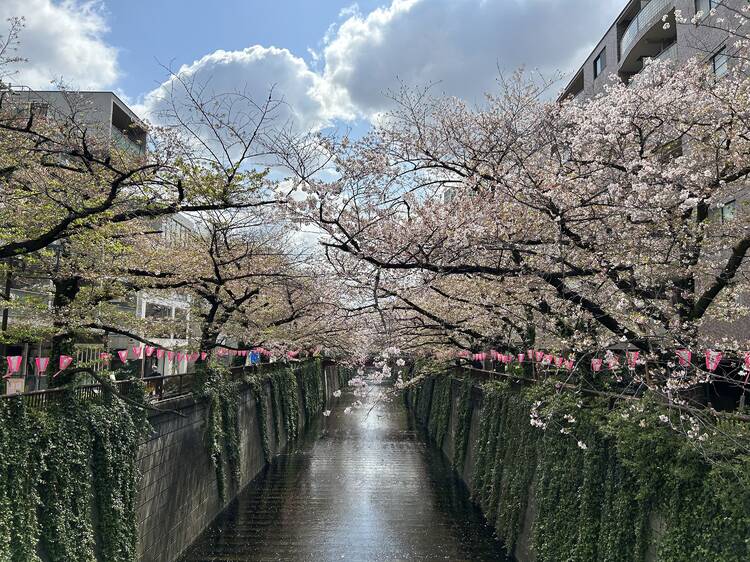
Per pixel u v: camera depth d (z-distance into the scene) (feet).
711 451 21.49
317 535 53.11
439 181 33.68
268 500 64.80
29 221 31.14
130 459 35.88
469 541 51.19
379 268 30.14
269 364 94.32
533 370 49.32
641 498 25.08
